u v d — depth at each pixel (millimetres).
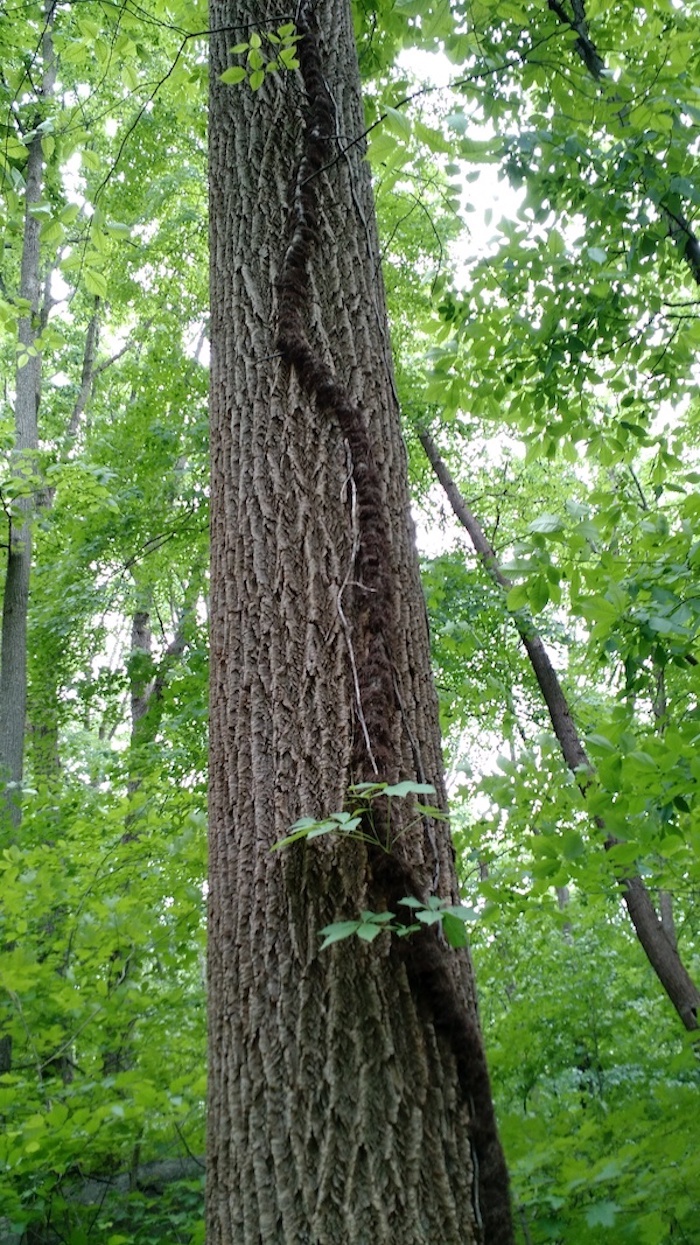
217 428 2777
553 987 5965
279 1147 1850
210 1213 1931
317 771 2158
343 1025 1900
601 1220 2424
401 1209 1753
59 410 15008
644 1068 4246
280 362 2682
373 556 2359
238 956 2082
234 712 2346
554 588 3951
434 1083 1872
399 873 1982
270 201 2979
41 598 9234
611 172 4770
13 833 5723
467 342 5664
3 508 7906
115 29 4809
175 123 10453
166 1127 3551
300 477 2521
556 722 8602
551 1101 4672
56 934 4250
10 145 5344
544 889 4289
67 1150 3055
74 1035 3592
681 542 4082
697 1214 2559
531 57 4953
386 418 2695
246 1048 1977
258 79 2803
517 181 4734
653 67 4574
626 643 4367
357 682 2209
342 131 3156
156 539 8938
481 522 11273
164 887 4277
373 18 5434
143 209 11148
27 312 6441
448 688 8516
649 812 3527
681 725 3604
